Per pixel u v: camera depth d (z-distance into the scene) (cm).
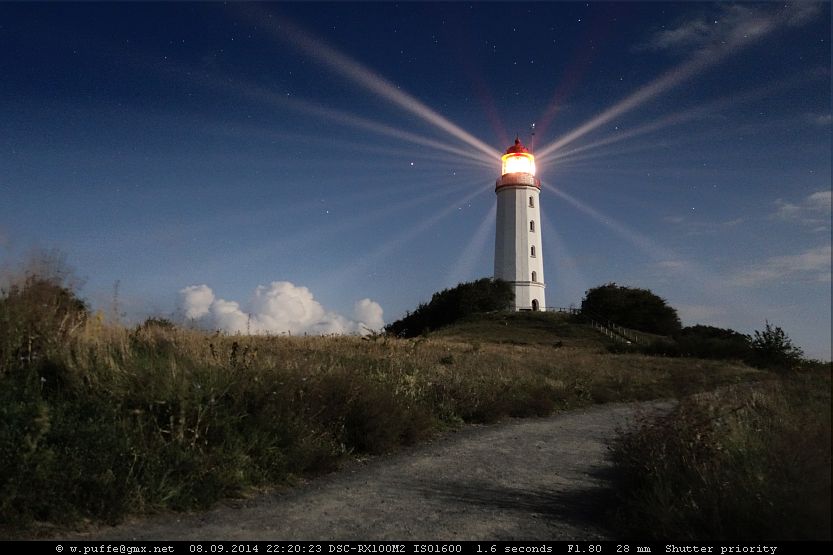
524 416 1519
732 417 726
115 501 570
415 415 1123
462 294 8219
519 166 8969
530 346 5241
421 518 615
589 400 1891
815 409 782
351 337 2419
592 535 570
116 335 946
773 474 563
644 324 7750
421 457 958
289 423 844
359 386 1041
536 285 8619
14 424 619
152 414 739
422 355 2200
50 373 807
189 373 847
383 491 729
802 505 491
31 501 541
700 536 515
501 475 851
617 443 877
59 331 880
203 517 592
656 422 752
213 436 753
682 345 4697
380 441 966
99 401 737
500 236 8781
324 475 804
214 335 1220
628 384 2217
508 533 572
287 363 1050
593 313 8044
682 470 641
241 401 845
